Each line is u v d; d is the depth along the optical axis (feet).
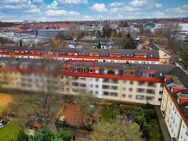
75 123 159.33
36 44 473.26
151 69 198.59
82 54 301.63
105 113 181.27
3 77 192.65
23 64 187.01
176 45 465.47
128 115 175.11
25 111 169.99
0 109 179.01
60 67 193.67
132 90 198.29
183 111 125.59
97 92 208.23
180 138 128.47
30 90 181.57
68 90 200.44
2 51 323.16
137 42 519.60
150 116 175.73
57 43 472.85
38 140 104.01
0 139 142.51
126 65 214.07
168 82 175.32
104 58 295.07
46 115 167.73
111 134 117.60
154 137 149.07
